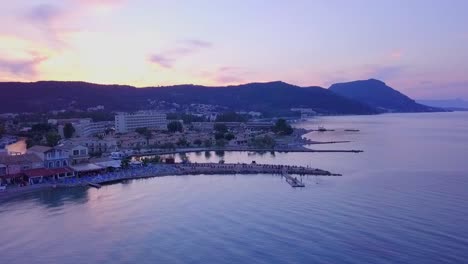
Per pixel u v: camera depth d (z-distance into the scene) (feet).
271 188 428.97
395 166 565.94
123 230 295.89
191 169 541.75
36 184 436.35
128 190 425.28
